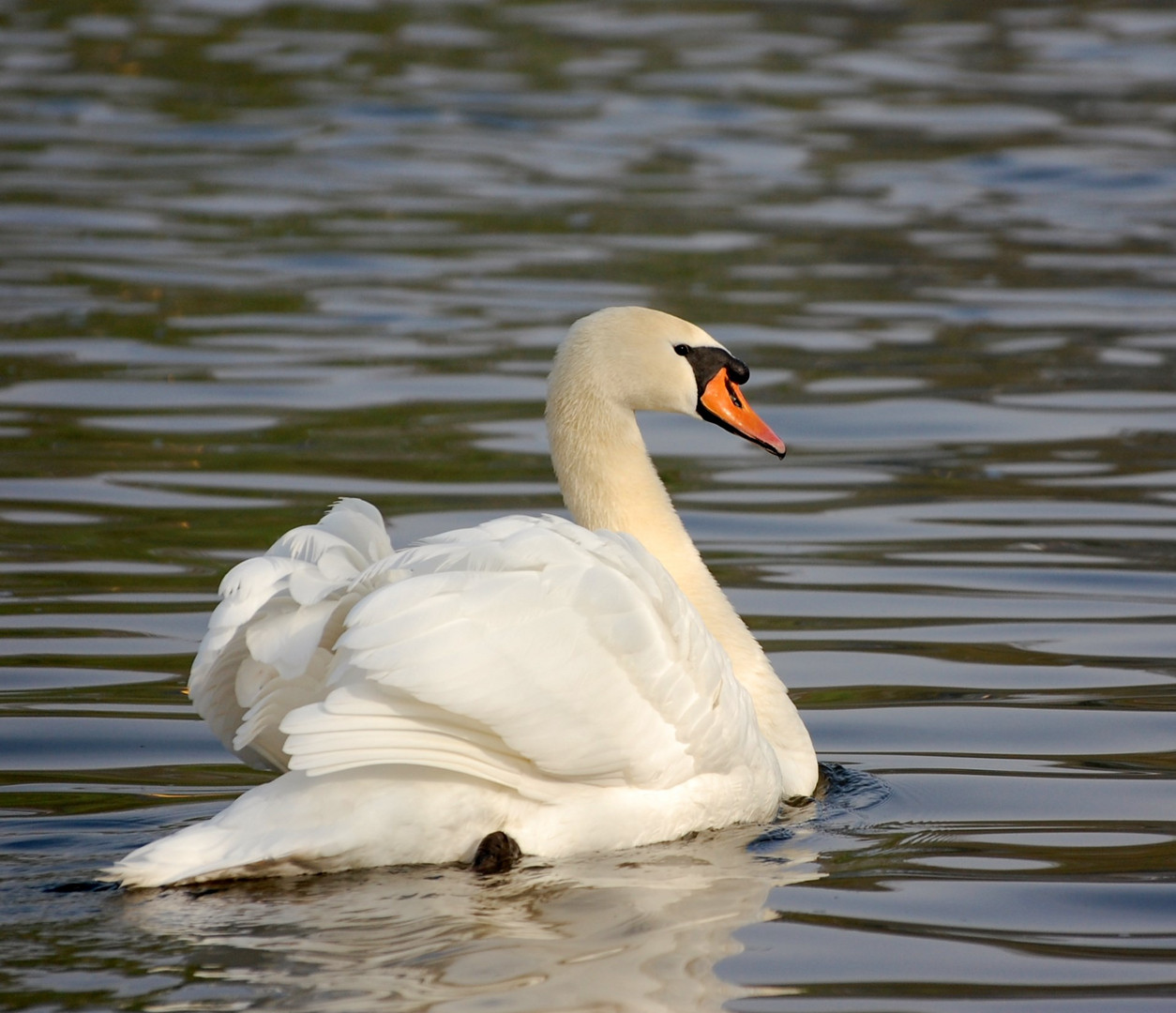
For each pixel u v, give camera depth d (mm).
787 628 13500
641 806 9242
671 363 11484
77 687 11836
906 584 14469
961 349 21984
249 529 15258
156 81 38531
